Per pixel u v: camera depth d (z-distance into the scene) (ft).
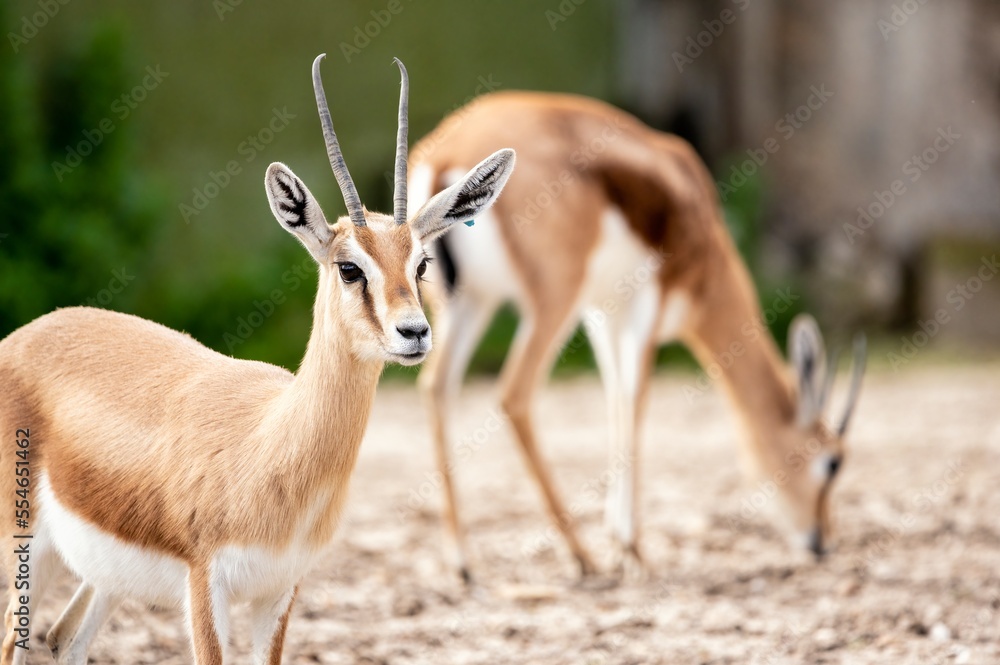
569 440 52.37
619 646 28.43
